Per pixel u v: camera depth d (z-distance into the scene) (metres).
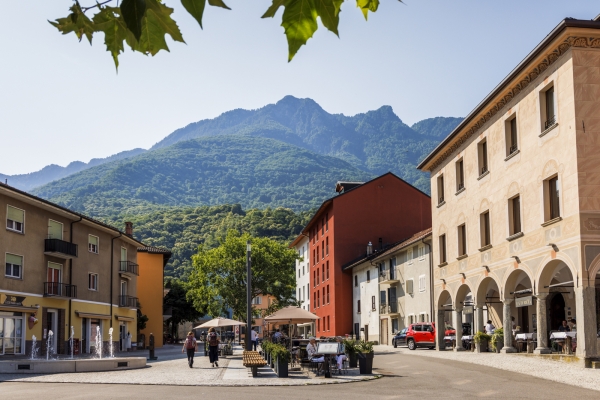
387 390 18.33
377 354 38.03
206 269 52.12
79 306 43.16
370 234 67.12
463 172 34.28
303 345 31.92
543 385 18.56
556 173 24.11
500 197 29.39
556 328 31.75
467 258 33.53
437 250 38.47
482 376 21.50
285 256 53.50
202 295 51.91
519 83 26.92
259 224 126.06
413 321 48.72
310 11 2.27
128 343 52.12
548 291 25.53
